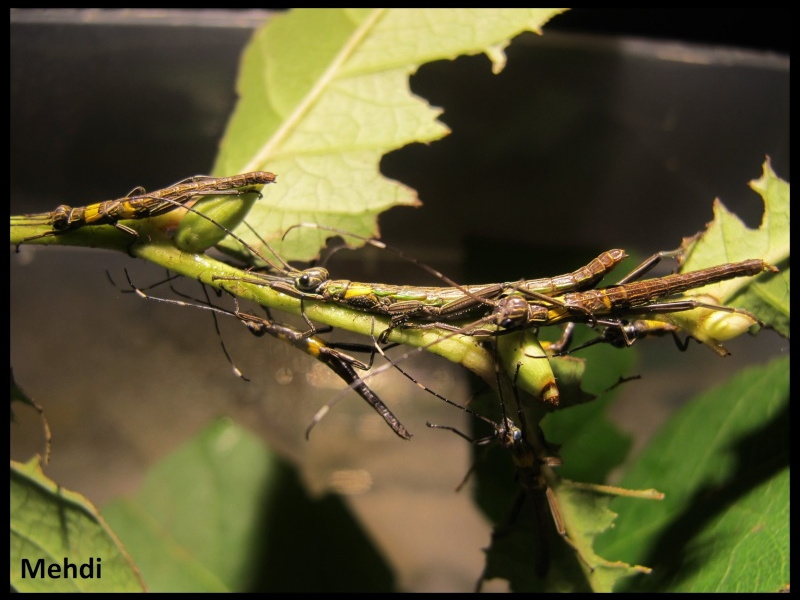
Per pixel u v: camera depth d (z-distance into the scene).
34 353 0.22
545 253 0.20
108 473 0.21
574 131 0.22
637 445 0.20
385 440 0.22
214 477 0.19
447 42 0.16
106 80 0.20
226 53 0.20
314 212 0.15
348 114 0.16
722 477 0.15
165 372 0.23
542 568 0.15
